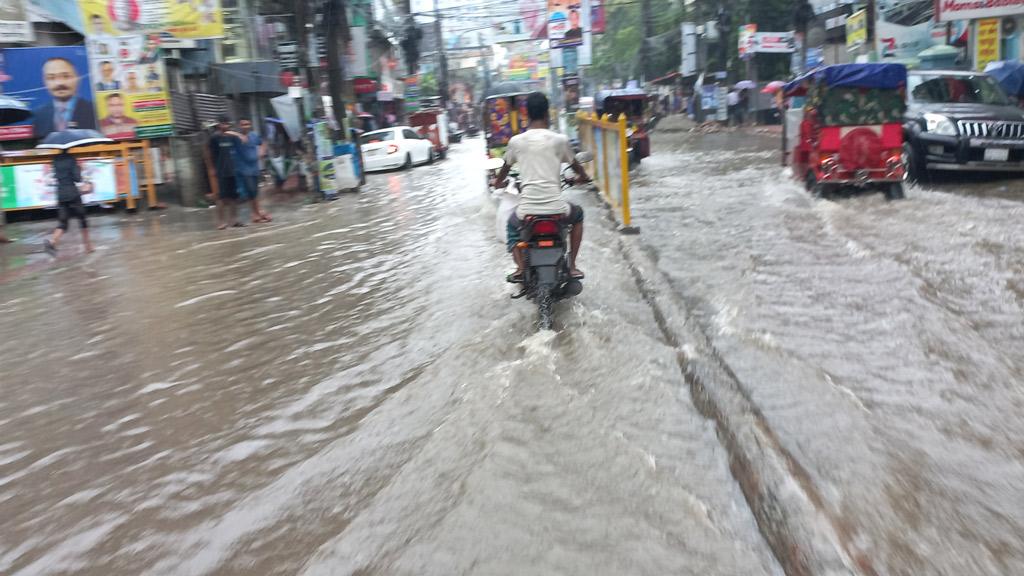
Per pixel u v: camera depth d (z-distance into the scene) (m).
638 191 13.40
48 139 11.78
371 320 6.58
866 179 10.54
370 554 3.15
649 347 5.32
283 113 23.17
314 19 18.34
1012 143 11.16
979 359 4.79
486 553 3.08
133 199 16.41
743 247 8.20
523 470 3.70
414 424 4.38
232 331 6.59
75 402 5.18
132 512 3.69
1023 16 18.38
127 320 7.20
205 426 4.62
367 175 23.34
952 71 12.96
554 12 42.97
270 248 10.66
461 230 10.71
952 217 9.07
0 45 17.16
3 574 3.24
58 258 10.98
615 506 3.36
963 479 3.43
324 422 4.55
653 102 39.81
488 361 5.24
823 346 5.14
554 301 6.45
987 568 2.82
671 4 58.03
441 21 54.00
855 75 10.30
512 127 15.54
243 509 3.62
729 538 3.11
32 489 4.00
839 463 3.61
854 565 2.86
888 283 6.52
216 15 17.08
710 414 4.20
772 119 34.03
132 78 16.78
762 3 38.81
